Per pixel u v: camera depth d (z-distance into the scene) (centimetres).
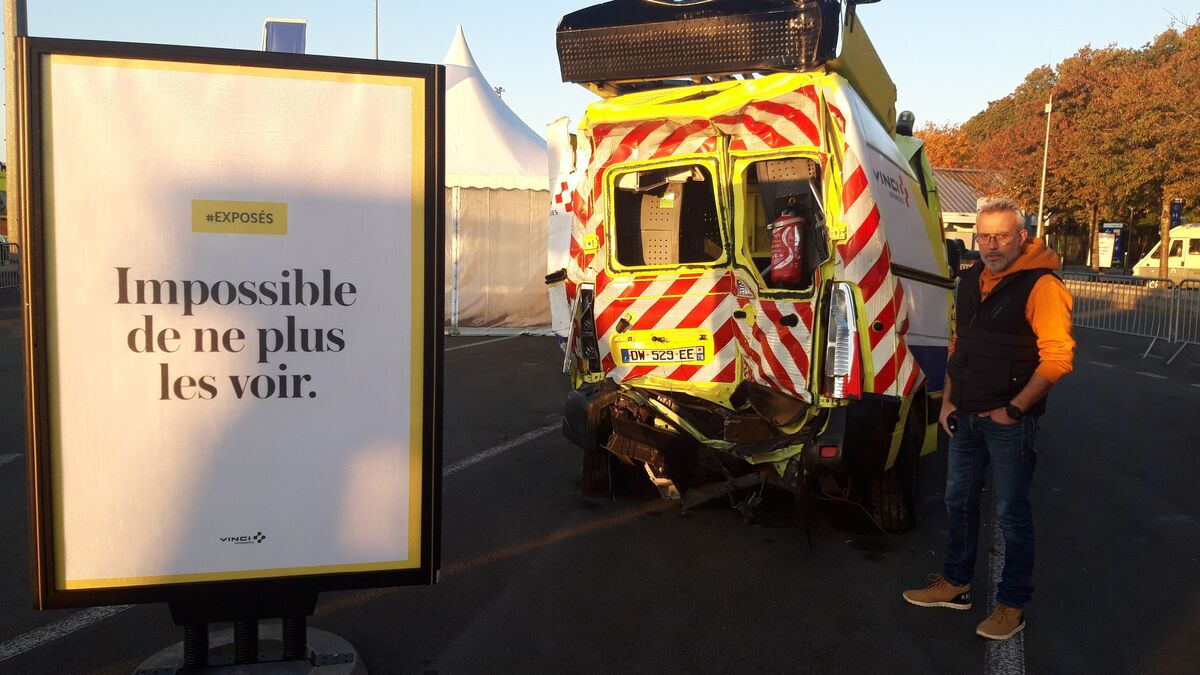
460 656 370
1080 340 1655
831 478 493
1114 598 437
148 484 286
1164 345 1501
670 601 431
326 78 285
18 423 777
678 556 494
